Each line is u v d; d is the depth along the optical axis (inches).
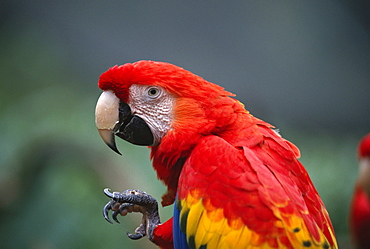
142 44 472.4
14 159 324.2
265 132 166.6
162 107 170.6
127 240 294.0
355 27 465.4
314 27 468.1
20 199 325.1
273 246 141.0
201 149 159.3
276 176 151.5
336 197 305.0
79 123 341.4
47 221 309.0
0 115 359.6
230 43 466.9
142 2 475.5
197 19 471.8
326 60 468.1
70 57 465.1
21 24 466.0
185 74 171.8
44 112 362.9
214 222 147.6
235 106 171.8
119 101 175.9
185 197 155.6
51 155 327.0
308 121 461.1
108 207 185.0
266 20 469.1
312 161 334.6
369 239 276.8
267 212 144.0
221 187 149.9
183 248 158.9
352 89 464.8
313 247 143.6
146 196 180.4
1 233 314.0
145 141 174.9
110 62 470.9
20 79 407.2
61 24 475.5
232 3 467.5
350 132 453.1
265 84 464.1
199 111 167.6
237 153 154.9
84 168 321.1
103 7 477.4
